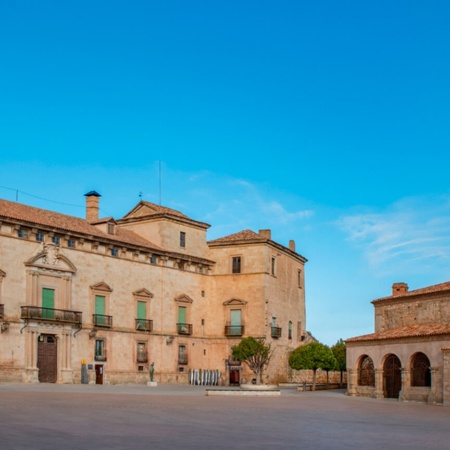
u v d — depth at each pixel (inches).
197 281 3080.7
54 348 2431.1
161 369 2837.1
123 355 2679.6
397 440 889.5
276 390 2129.7
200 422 1038.4
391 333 2149.4
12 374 2255.2
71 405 1254.3
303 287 3595.0
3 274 2263.8
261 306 3065.9
